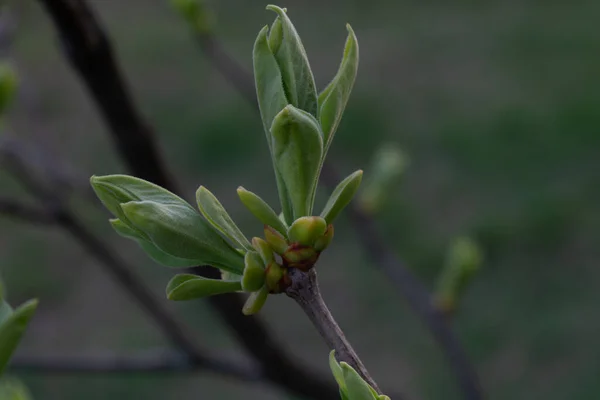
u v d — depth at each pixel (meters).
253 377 2.13
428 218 6.91
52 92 7.99
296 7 10.67
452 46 9.43
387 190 2.54
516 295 6.26
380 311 6.25
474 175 7.33
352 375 0.76
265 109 0.87
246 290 0.85
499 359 5.81
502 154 7.51
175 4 2.52
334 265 6.61
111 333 6.42
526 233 6.64
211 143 7.88
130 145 1.65
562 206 6.83
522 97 8.28
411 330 6.10
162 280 5.64
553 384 5.54
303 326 6.22
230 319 1.96
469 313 6.16
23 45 8.27
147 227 0.83
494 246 6.63
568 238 6.61
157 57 9.38
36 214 2.18
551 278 6.36
